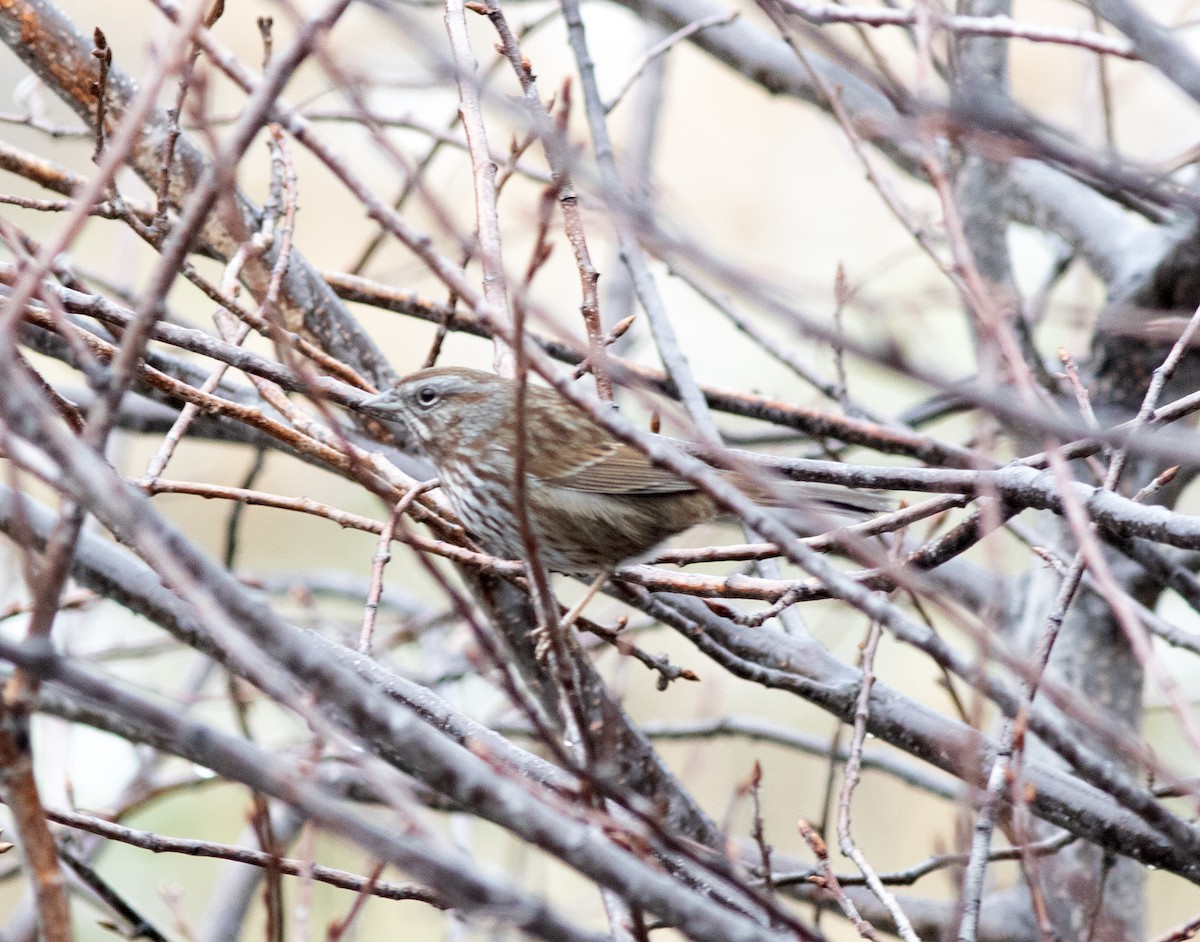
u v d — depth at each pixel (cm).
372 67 1070
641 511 1003
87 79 1051
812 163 2127
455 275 530
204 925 1222
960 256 642
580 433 1018
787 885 980
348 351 1116
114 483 482
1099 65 1133
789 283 1020
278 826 1288
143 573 709
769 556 867
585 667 1010
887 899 738
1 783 524
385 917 1551
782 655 1021
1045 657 717
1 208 1905
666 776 1049
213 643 700
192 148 1068
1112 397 1202
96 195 498
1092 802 962
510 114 543
